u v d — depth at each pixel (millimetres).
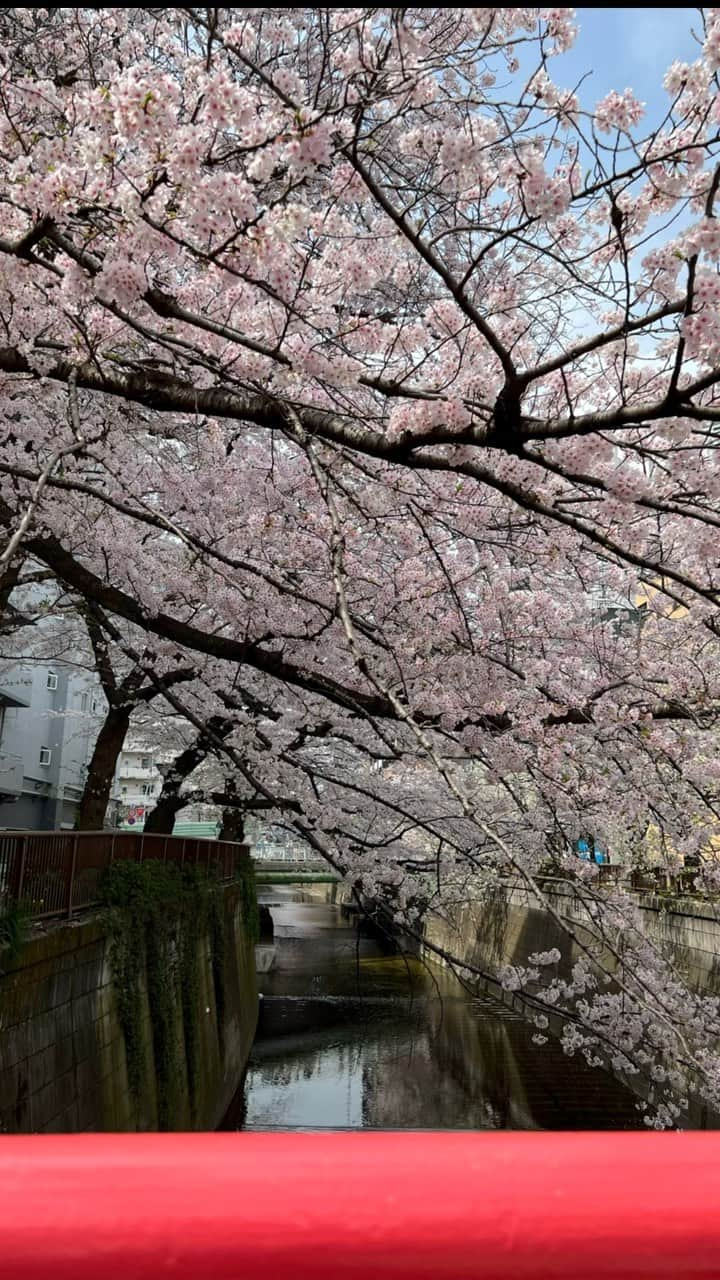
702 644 8148
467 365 5297
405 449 4203
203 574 7023
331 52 5219
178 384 4840
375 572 7406
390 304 7027
